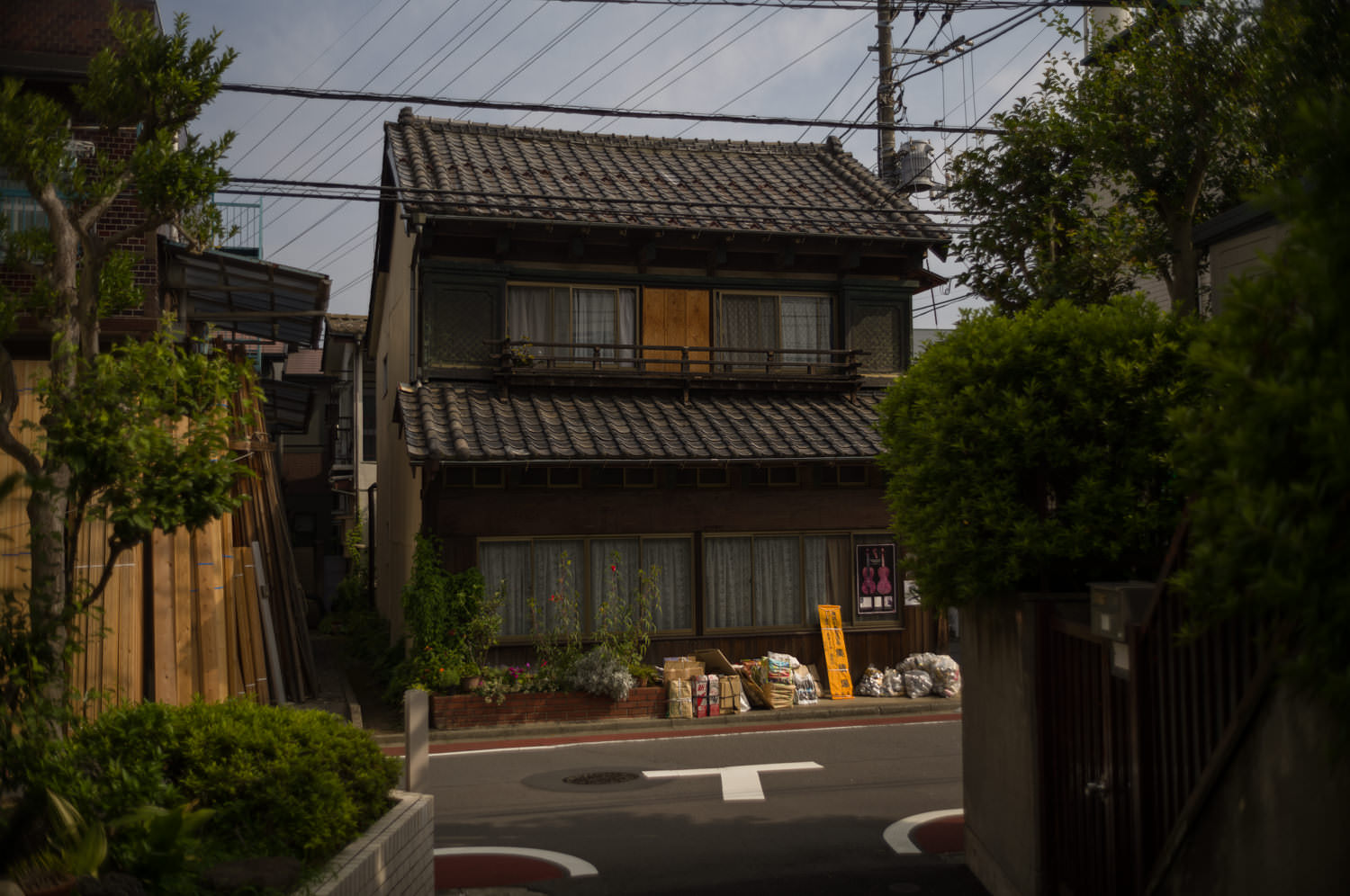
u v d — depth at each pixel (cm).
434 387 1608
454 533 1495
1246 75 873
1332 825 346
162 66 649
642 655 1556
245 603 1398
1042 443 608
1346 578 271
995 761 690
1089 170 1059
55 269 623
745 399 1736
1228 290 317
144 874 442
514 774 1127
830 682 1599
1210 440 319
